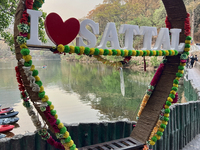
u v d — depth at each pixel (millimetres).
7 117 9562
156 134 3191
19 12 2053
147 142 3123
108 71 33094
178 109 4246
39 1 2123
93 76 27109
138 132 3324
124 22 41281
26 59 2027
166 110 3207
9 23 6590
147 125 3295
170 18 3518
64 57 67438
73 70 35250
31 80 2082
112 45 2635
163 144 3801
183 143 4410
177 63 3434
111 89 17516
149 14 42094
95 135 3369
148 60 31766
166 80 3504
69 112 10641
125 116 10023
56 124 2287
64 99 13758
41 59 65938
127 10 41312
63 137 2355
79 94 15516
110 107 11562
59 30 2158
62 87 18812
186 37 3396
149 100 3553
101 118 9766
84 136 3318
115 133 3535
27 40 1999
